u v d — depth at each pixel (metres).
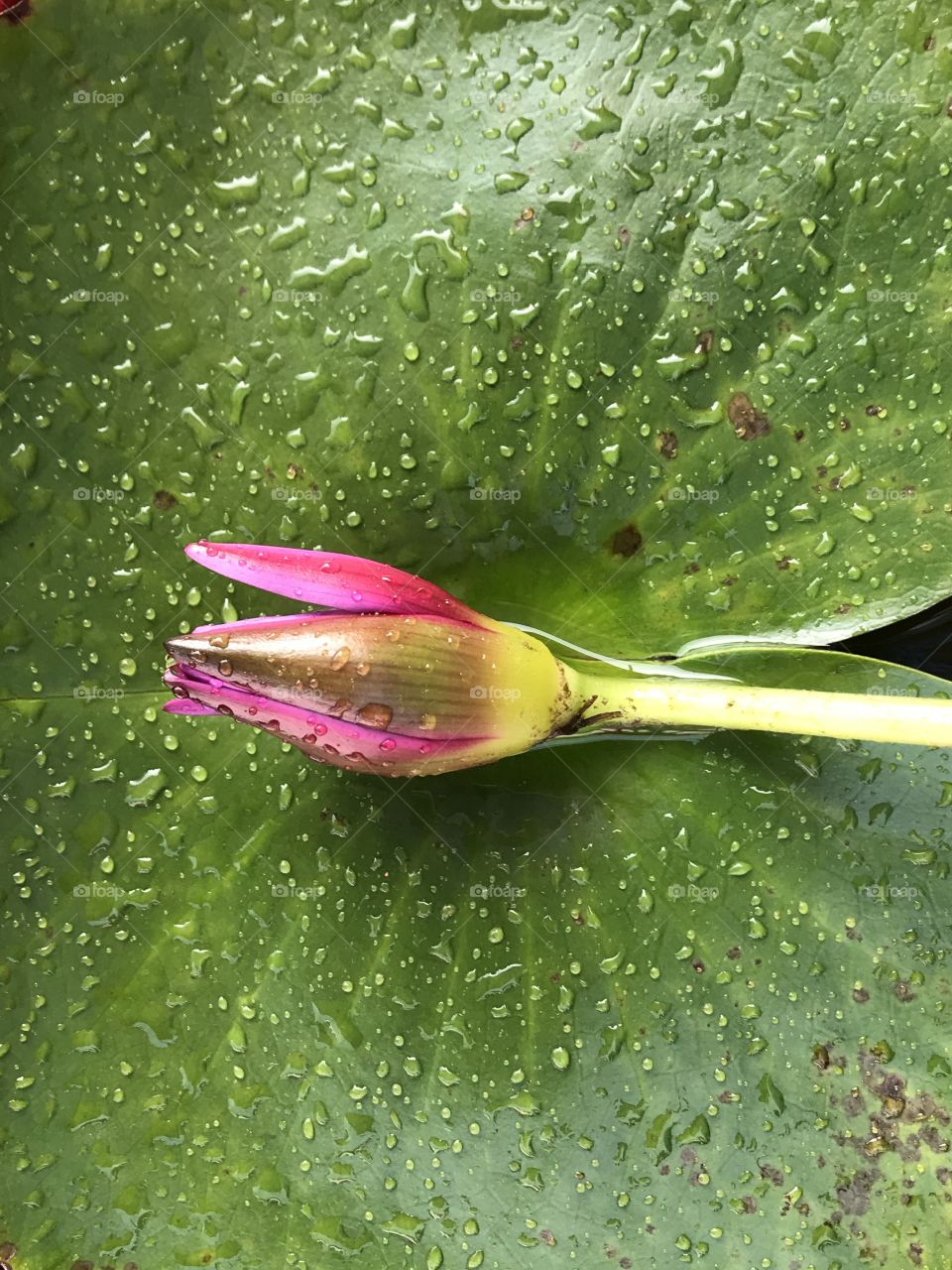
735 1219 0.27
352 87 0.27
